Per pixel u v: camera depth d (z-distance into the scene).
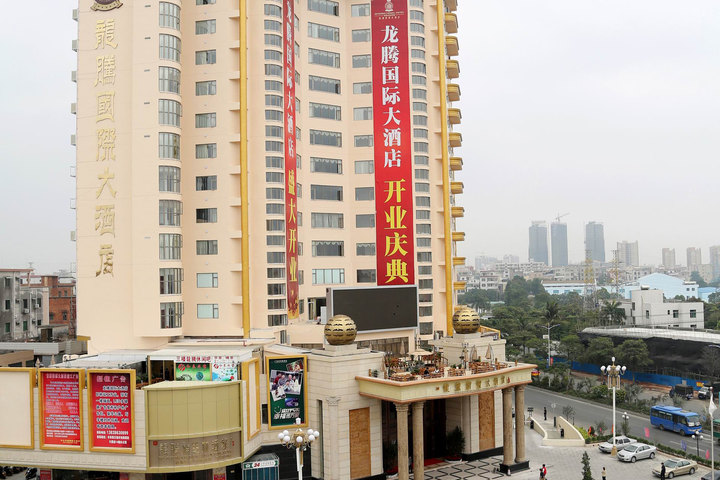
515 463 58.72
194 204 71.00
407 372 55.06
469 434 62.22
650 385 108.50
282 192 73.06
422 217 85.56
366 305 69.81
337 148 84.69
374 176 85.06
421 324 85.12
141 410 48.66
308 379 56.03
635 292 151.62
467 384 54.56
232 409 50.03
